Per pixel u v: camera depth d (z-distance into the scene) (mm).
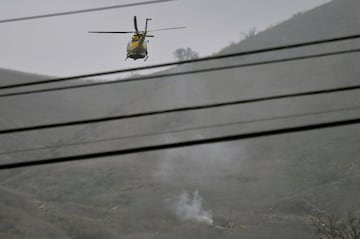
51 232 41156
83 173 66688
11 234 38750
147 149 5402
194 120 87062
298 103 84062
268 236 40625
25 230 40219
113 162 71188
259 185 59062
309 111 80625
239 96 94062
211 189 58281
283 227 43156
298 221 44281
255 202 53875
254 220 46531
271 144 72875
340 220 43562
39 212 47062
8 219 41531
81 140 87000
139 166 68812
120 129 88375
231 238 41562
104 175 65688
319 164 62812
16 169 74812
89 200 57844
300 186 57750
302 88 90062
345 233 34875
